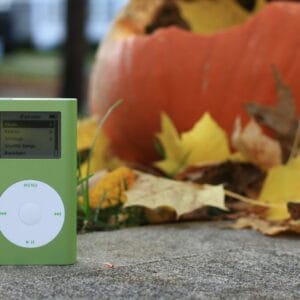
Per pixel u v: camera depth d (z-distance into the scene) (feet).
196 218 2.27
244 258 1.79
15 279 1.59
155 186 2.13
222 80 2.56
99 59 2.84
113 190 2.20
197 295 1.51
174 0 2.78
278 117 2.49
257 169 2.42
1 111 1.68
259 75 2.53
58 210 1.69
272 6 2.59
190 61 2.59
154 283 1.58
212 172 2.40
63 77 6.30
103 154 2.69
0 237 1.69
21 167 1.68
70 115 1.69
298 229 2.02
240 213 2.27
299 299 1.50
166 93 2.61
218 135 2.41
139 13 2.79
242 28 2.59
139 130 2.69
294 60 2.51
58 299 1.48
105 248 1.88
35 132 1.69
